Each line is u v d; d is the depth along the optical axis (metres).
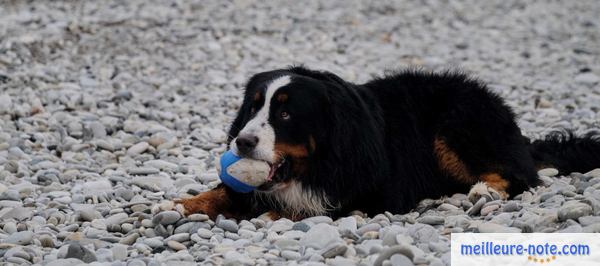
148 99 13.75
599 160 9.70
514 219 7.29
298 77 7.90
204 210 7.93
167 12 20.03
